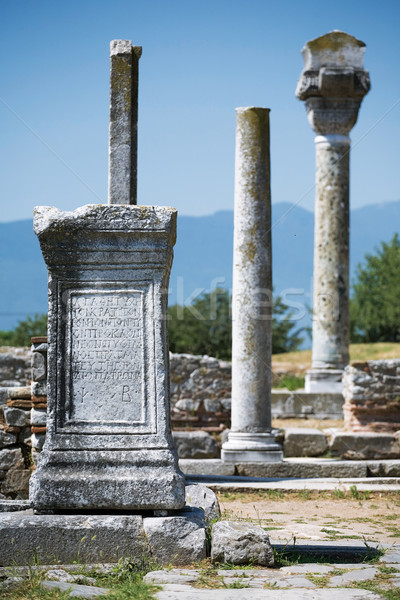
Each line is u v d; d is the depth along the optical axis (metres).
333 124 22.33
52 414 7.36
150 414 7.38
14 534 6.86
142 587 6.24
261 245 14.51
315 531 9.50
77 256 7.49
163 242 7.48
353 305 50.56
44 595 6.04
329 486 13.15
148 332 7.46
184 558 7.00
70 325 7.48
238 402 14.45
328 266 22.50
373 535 9.40
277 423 20.66
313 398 21.52
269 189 14.66
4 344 40.53
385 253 51.19
